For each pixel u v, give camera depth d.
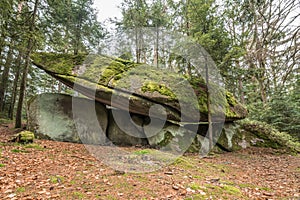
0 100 9.75
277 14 6.80
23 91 7.57
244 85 10.73
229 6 7.57
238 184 3.08
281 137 7.27
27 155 3.65
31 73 11.65
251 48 8.15
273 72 8.04
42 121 5.77
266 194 2.66
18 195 2.06
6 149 3.86
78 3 11.06
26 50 6.80
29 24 7.27
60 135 5.70
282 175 3.87
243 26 8.53
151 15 8.20
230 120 7.01
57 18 8.32
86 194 2.19
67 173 2.87
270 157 5.89
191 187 2.58
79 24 11.16
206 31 5.89
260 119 8.66
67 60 5.80
